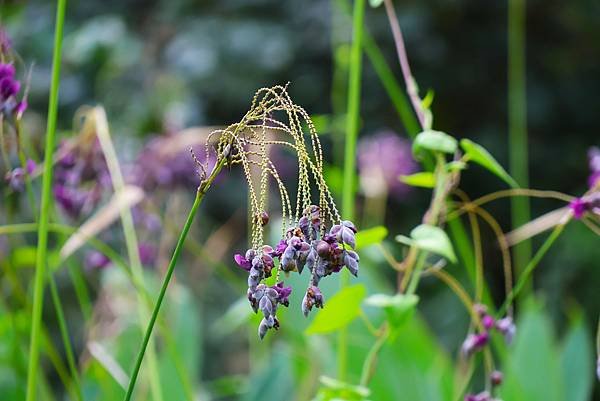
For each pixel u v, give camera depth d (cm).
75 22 286
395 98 134
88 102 253
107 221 127
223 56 280
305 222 97
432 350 139
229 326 142
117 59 251
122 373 131
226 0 294
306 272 135
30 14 274
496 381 118
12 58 114
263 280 98
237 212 256
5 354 135
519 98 279
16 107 112
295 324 136
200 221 243
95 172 129
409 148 159
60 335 219
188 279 181
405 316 114
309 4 292
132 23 294
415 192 277
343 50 152
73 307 221
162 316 132
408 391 136
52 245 196
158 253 145
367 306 136
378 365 136
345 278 125
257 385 141
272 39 284
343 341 125
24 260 131
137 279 126
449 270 259
